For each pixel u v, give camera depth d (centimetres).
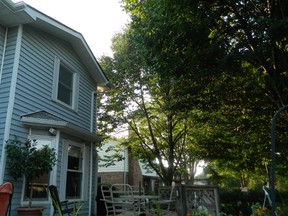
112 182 1838
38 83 701
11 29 662
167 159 1322
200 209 437
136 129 1338
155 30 556
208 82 705
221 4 543
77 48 915
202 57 583
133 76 1220
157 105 1229
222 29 572
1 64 630
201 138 1102
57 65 795
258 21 452
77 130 725
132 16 816
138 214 509
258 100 754
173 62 577
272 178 200
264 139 870
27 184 602
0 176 543
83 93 955
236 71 627
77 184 793
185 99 751
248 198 1048
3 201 281
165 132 1311
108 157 1469
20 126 615
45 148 569
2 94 609
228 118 865
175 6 512
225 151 1046
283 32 434
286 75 538
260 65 577
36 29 730
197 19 540
